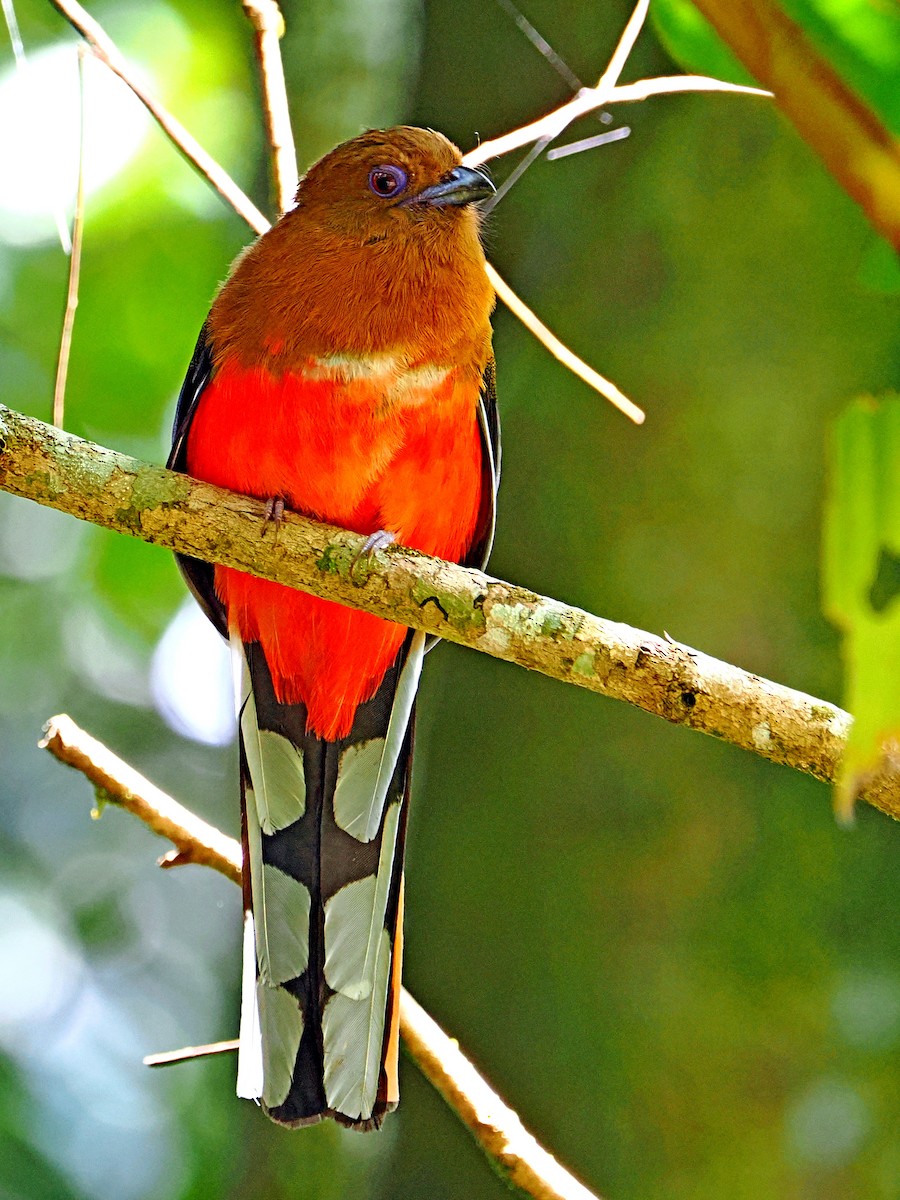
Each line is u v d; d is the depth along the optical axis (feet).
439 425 25.93
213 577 29.25
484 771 29.78
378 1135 35.88
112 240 45.01
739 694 19.07
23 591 50.11
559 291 31.14
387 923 25.89
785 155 29.45
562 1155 26.84
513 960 28.25
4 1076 46.47
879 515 8.64
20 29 43.24
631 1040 26.89
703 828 27.55
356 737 27.22
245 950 25.08
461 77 33.88
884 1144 25.75
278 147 28.22
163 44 44.62
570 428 30.12
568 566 29.27
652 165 30.71
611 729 28.71
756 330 28.94
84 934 51.65
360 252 26.00
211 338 26.91
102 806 23.80
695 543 28.32
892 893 26.96
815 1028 26.32
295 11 41.83
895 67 13.44
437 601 21.30
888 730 8.89
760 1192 25.82
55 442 21.89
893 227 8.55
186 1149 45.75
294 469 25.80
